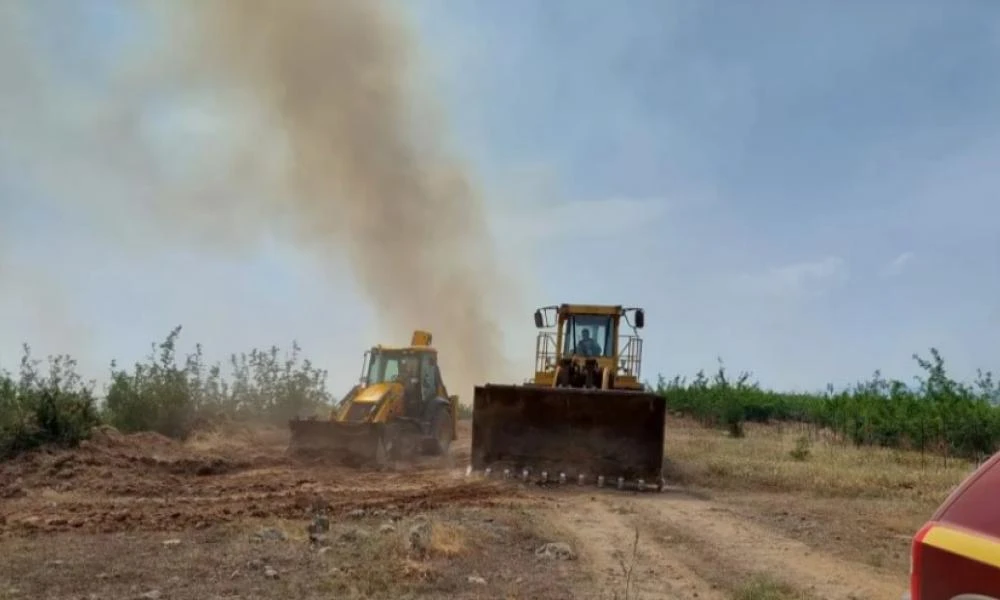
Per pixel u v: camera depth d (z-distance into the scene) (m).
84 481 13.16
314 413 25.27
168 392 20.27
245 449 18.80
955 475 16.25
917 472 16.69
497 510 11.63
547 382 18.19
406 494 13.06
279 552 8.45
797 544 10.04
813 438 26.25
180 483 13.68
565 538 9.89
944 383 23.16
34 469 13.67
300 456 17.34
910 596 3.82
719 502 13.43
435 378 20.80
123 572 7.60
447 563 8.28
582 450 15.12
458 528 9.62
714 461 17.78
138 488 12.85
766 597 7.44
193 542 8.96
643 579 8.07
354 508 11.50
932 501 13.52
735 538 10.34
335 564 8.01
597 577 8.05
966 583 3.54
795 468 16.91
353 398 19.06
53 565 7.82
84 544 8.80
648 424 14.93
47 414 15.09
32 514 10.61
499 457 15.49
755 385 36.41
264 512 10.91
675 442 22.98
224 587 7.17
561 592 7.42
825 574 8.52
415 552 8.52
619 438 15.00
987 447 20.52
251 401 24.89
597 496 13.70
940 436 21.23
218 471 15.35
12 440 14.46
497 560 8.59
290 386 25.33
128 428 19.47
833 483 15.15
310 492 13.03
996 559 3.44
